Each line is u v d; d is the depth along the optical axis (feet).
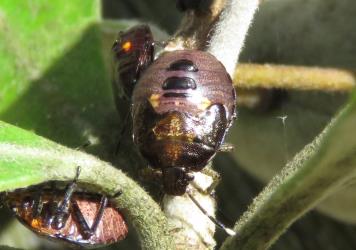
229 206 0.36
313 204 0.19
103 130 0.24
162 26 0.37
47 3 0.26
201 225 0.21
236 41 0.22
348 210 0.29
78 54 0.26
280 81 0.26
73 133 0.24
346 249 0.35
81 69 0.25
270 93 0.30
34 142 0.19
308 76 0.26
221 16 0.22
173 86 0.22
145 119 0.22
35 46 0.26
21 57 0.25
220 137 0.22
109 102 0.25
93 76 0.25
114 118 0.24
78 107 0.25
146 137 0.22
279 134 0.30
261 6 0.31
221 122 0.22
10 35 0.26
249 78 0.26
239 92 0.29
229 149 0.24
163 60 0.22
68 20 0.26
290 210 0.19
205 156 0.22
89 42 0.26
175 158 0.22
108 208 0.23
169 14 0.38
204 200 0.22
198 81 0.22
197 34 0.23
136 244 0.31
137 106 0.22
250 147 0.31
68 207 0.23
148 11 0.38
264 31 0.31
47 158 0.19
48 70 0.25
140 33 0.24
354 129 0.17
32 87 0.25
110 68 0.27
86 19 0.26
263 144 0.31
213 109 0.22
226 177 0.36
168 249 0.19
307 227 0.35
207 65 0.22
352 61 0.29
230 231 0.20
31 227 0.24
